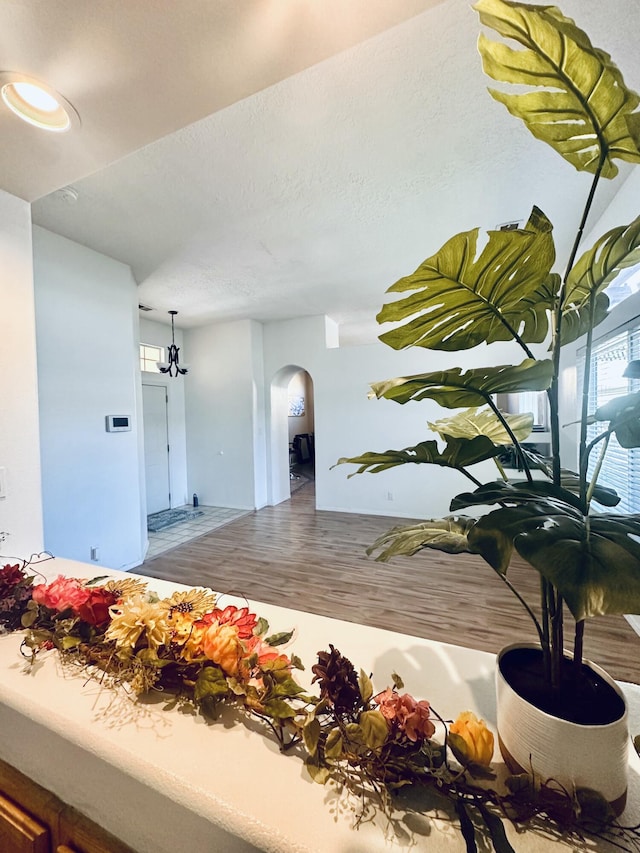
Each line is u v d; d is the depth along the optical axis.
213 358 5.84
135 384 3.57
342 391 5.32
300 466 10.12
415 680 0.77
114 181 2.20
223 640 0.69
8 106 1.11
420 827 0.47
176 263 3.44
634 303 2.05
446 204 2.52
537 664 0.62
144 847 0.59
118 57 0.97
